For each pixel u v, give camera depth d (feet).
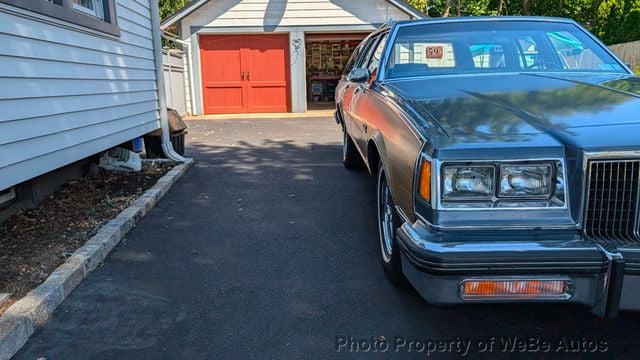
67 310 9.98
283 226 14.71
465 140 7.46
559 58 12.97
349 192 18.29
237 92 49.49
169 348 8.68
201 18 47.55
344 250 12.80
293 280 11.16
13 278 10.77
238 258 12.43
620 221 7.20
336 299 10.26
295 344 8.73
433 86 11.25
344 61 59.88
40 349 8.70
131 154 21.20
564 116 8.15
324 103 59.57
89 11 17.21
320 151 27.09
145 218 15.66
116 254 12.81
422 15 47.60
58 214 15.23
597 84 10.37
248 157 25.67
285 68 49.32
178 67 46.19
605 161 7.07
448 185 7.27
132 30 20.67
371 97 12.97
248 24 47.93
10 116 11.99
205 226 14.84
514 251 6.93
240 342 8.82
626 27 71.61
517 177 7.22
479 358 8.28
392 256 10.02
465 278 7.06
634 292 6.92
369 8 47.96
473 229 7.23
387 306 9.95
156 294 10.62
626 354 8.32
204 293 10.63
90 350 8.65
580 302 7.09
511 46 13.16
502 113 8.49
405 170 8.44
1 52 11.65
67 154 14.96
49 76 13.89
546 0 78.07
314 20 48.21
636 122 7.65
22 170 12.51
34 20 13.12
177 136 24.91
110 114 18.33
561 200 7.23
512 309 9.75
